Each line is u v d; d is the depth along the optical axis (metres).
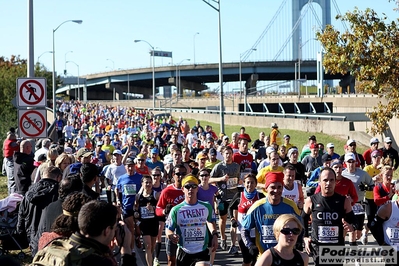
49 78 85.38
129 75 127.00
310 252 7.50
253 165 12.88
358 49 18.50
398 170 21.69
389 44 18.48
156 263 9.11
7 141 14.91
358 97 62.75
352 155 10.96
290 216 5.51
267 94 108.00
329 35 19.20
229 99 90.31
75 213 5.04
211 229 8.11
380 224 7.83
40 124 12.13
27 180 11.32
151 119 43.19
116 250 6.61
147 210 9.84
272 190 7.36
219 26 31.80
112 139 25.02
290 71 110.50
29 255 10.06
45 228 6.31
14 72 60.09
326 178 7.69
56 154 10.25
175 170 9.52
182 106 102.06
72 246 4.28
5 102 54.53
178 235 7.91
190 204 8.06
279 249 5.52
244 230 7.47
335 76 113.06
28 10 14.65
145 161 12.80
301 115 42.53
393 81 18.66
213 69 113.19
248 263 8.34
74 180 6.52
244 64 110.38
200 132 26.83
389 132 28.56
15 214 9.55
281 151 15.68
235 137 17.47
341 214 7.75
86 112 55.97
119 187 10.89
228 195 11.64
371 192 10.90
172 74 118.25
